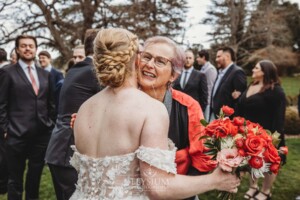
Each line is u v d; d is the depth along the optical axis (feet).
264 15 92.17
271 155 4.92
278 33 96.84
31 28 49.85
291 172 18.40
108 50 4.52
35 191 13.37
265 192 13.82
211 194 14.40
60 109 9.67
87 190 4.70
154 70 5.95
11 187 12.66
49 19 50.26
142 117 4.35
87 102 5.02
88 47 9.56
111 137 4.45
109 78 4.49
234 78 17.24
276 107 12.48
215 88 18.26
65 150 9.38
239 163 4.64
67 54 52.26
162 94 6.37
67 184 9.50
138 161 4.38
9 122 12.47
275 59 93.97
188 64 18.92
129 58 4.58
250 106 12.97
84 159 4.71
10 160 12.57
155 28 55.77
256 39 95.25
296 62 114.62
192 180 4.40
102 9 52.39
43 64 20.20
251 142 4.81
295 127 31.60
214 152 5.17
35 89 12.70
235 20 92.27
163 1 61.16
